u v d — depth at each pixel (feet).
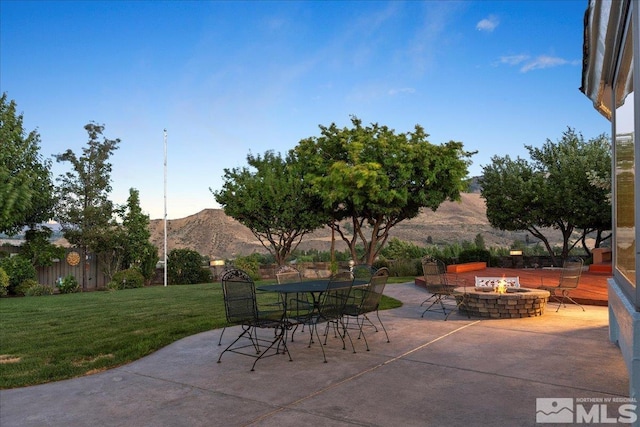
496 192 75.51
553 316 26.45
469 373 15.47
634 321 8.37
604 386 13.85
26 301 44.16
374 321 25.93
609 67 14.28
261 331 23.66
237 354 18.90
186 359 18.29
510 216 74.74
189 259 75.10
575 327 23.07
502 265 80.43
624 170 12.69
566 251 74.59
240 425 11.49
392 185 59.77
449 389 13.87
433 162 59.11
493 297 25.89
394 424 11.33
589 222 69.10
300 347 19.93
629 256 11.18
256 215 67.26
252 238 203.00
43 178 71.77
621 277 13.52
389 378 15.11
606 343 19.48
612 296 15.29
